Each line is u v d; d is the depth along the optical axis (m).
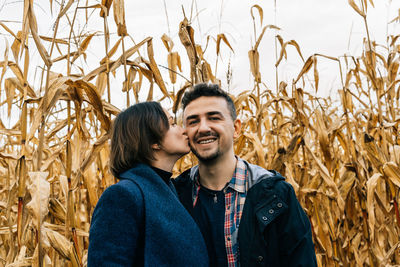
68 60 2.00
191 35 2.51
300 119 2.85
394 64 3.20
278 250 1.44
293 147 2.74
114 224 1.29
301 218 1.48
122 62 2.22
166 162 1.66
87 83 1.84
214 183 1.67
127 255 1.28
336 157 3.24
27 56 1.87
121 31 2.17
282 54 3.08
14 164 2.98
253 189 1.54
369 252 2.75
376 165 2.55
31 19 1.74
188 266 1.34
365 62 3.07
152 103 1.65
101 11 2.21
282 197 1.48
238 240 1.49
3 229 2.17
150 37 2.30
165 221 1.36
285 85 3.22
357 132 3.41
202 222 1.61
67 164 1.92
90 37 2.49
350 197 2.82
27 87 2.04
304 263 1.38
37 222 1.65
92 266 1.24
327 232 2.60
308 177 3.10
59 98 1.96
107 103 2.11
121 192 1.34
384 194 2.77
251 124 3.41
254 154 2.93
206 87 1.67
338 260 2.59
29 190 1.68
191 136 1.67
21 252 1.75
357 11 2.86
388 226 2.80
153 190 1.44
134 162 1.58
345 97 2.89
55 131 2.57
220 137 1.62
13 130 2.52
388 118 3.24
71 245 1.81
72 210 1.88
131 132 1.56
